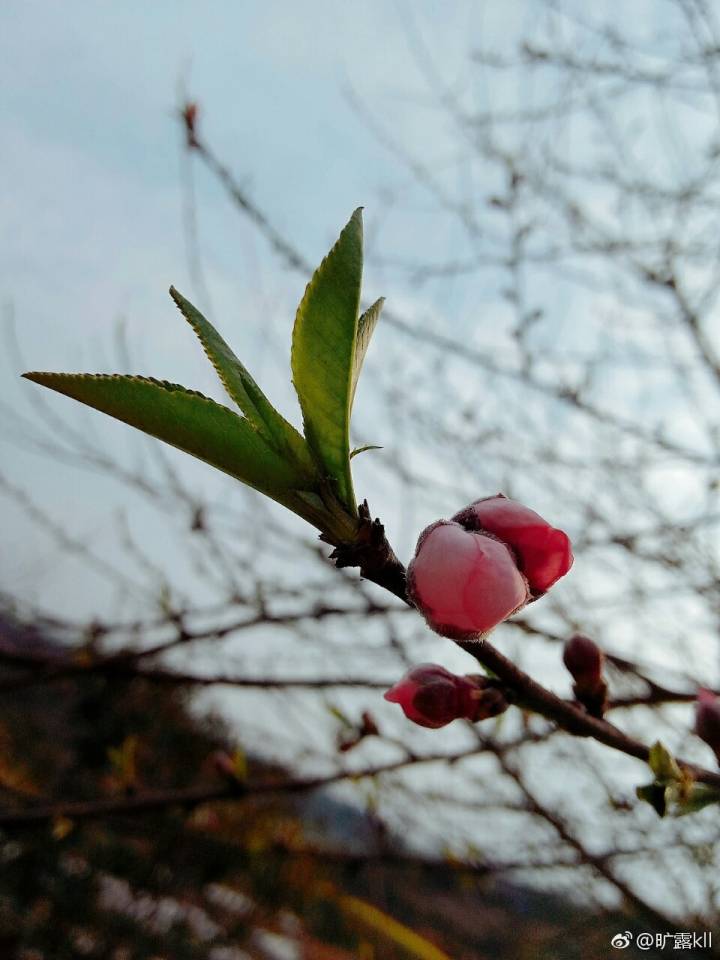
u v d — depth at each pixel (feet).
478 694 4.11
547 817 9.90
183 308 3.22
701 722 4.53
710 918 11.35
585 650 4.35
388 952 15.34
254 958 21.09
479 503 3.41
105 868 21.71
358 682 10.73
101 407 3.03
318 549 12.97
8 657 11.32
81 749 23.02
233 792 10.30
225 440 3.03
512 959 14.98
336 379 3.02
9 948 18.79
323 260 2.95
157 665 12.87
